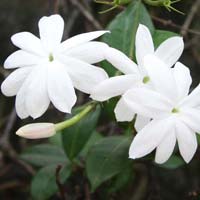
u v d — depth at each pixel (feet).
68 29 1.28
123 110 0.72
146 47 0.73
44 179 0.99
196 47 1.29
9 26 1.53
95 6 1.32
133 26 0.86
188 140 0.71
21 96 0.73
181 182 1.39
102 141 0.93
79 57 0.72
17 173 1.43
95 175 0.89
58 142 1.06
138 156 0.69
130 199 1.25
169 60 0.74
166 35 0.84
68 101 0.71
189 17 1.19
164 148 0.70
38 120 1.41
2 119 1.44
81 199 1.07
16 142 1.44
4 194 1.44
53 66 0.72
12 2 1.55
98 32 0.74
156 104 0.69
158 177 1.39
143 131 0.69
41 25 0.77
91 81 0.71
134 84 0.71
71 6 1.32
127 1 0.83
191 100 0.72
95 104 0.78
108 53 0.72
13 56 0.75
